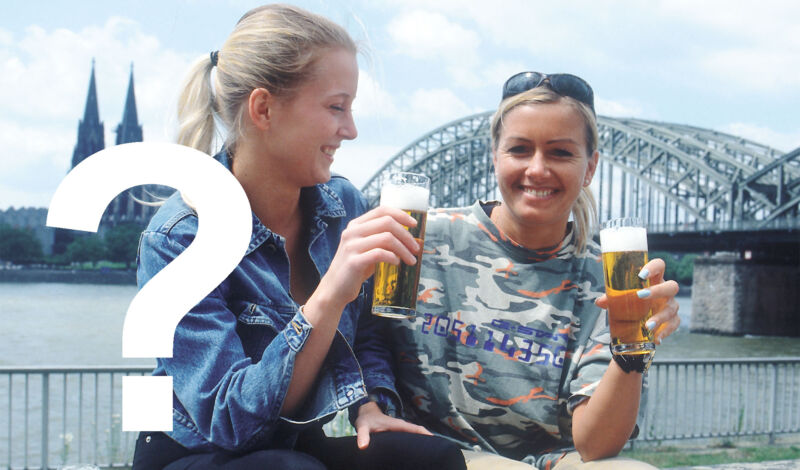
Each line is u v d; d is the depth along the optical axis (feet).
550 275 6.96
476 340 6.82
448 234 7.13
